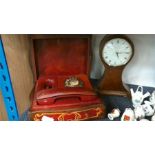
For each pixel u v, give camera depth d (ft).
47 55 2.65
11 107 2.72
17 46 2.39
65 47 2.63
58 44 2.60
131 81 3.18
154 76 3.06
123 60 2.64
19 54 2.45
